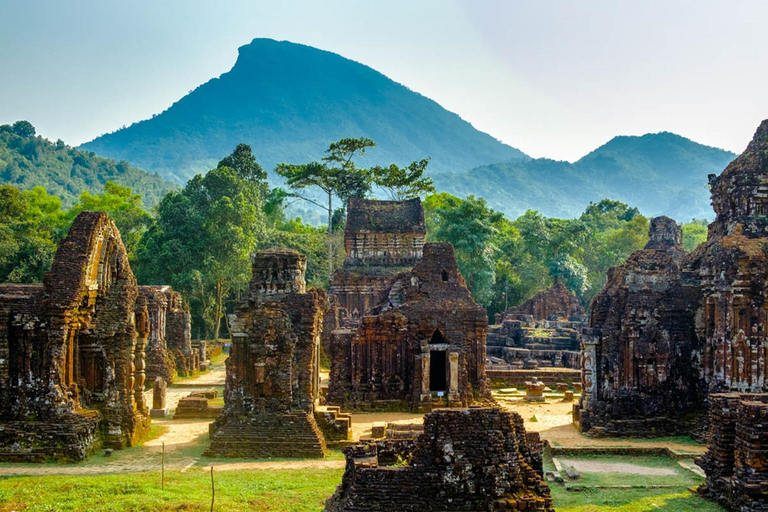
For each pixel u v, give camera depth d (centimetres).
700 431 4422
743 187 4831
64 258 3844
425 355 5291
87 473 3341
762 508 2834
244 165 13262
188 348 7400
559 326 8975
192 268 9312
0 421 3641
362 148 12038
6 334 3684
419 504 2400
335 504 2514
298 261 4175
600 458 4053
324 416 4141
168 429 4581
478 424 2447
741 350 4372
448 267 5634
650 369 4719
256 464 3628
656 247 8069
